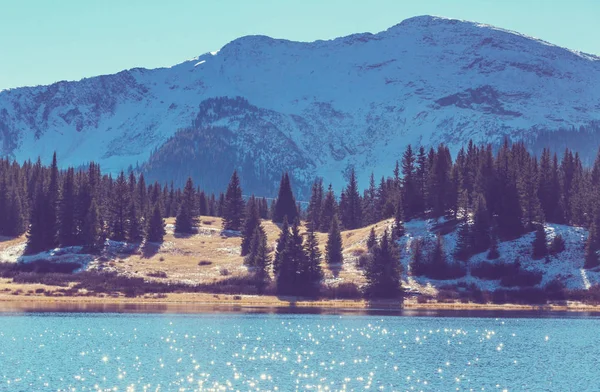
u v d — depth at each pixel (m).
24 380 69.56
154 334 101.25
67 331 102.31
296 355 86.62
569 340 103.38
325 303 154.00
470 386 71.06
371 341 99.25
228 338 99.00
